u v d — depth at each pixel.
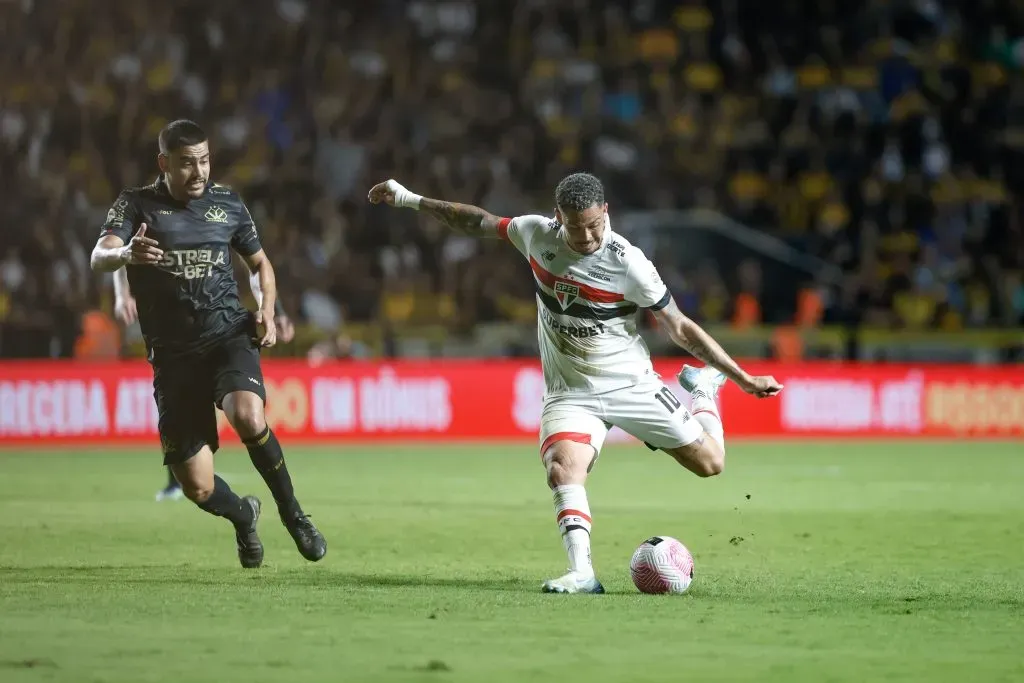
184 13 68.88
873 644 13.97
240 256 20.34
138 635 14.04
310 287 58.16
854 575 20.09
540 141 67.19
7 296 55.69
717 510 30.41
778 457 46.59
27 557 21.62
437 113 68.00
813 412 55.28
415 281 59.91
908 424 55.66
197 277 19.45
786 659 13.11
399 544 23.94
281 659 12.80
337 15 70.31
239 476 38.94
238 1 69.44
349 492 34.31
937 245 65.75
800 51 72.19
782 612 16.03
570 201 16.92
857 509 30.75
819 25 72.69
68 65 66.56
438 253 61.62
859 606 16.59
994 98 71.19
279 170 64.00
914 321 62.12
